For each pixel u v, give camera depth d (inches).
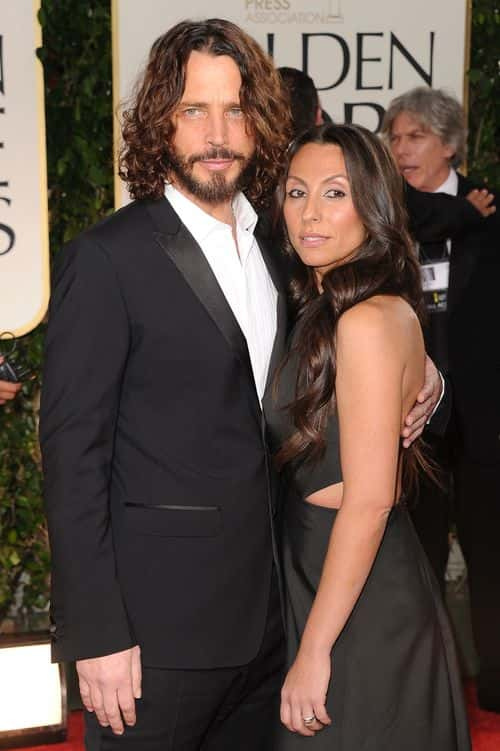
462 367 116.1
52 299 66.9
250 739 76.2
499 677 119.2
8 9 128.2
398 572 68.8
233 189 70.4
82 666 66.5
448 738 69.2
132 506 67.9
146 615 67.7
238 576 69.4
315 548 69.3
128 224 67.7
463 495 119.5
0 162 130.0
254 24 132.9
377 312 64.6
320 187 69.1
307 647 66.1
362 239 69.9
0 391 116.3
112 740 69.7
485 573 119.0
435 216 112.1
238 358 68.2
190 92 68.6
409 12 135.9
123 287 65.8
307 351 67.3
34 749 111.7
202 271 67.9
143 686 68.7
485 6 144.9
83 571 64.2
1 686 111.0
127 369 67.6
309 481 69.1
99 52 137.0
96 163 140.1
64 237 142.6
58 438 64.4
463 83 138.9
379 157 69.3
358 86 136.3
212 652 69.1
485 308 115.4
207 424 67.9
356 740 66.7
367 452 63.5
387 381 63.5
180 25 70.4
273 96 70.9
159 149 69.2
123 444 68.4
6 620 147.8
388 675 67.2
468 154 151.2
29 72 129.3
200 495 68.1
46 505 65.6
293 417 68.3
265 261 75.6
